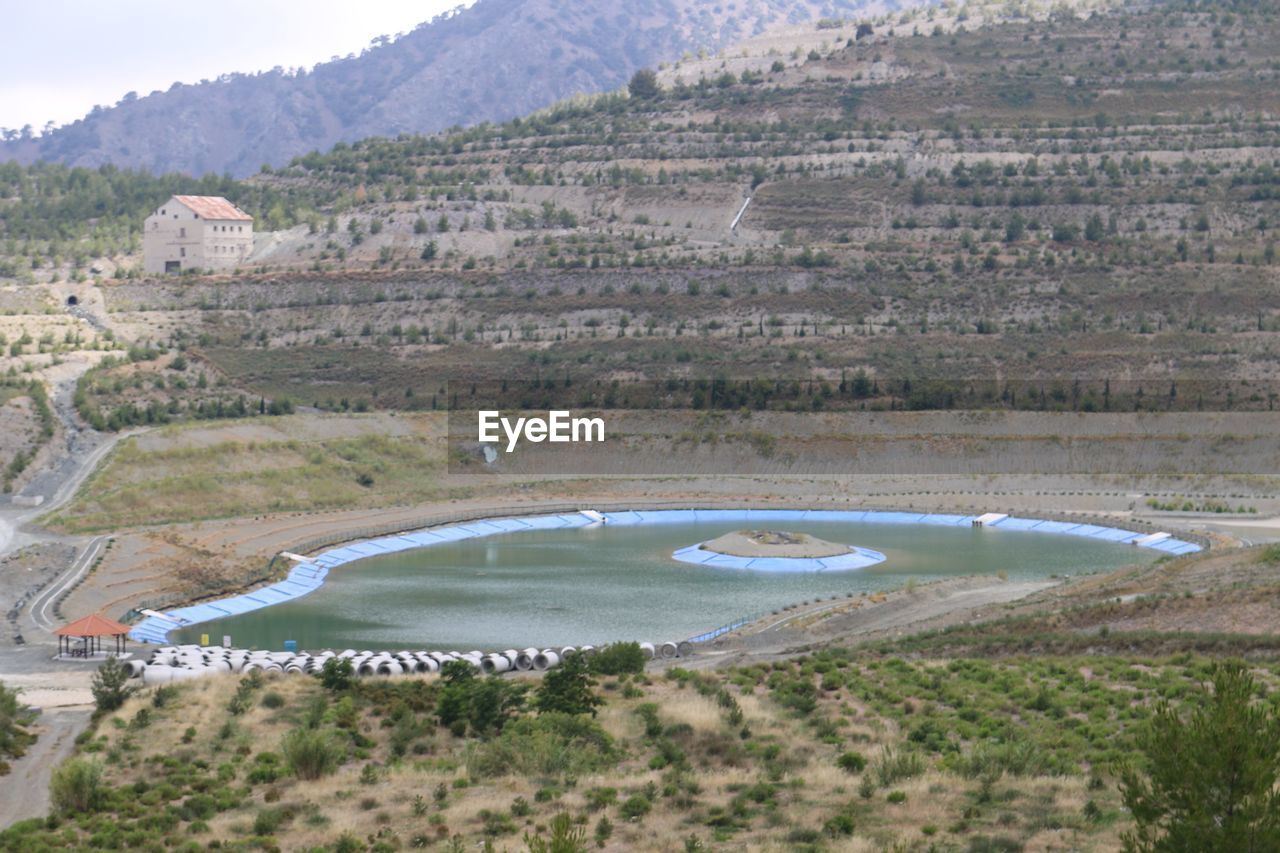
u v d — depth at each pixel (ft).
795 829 187.62
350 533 591.37
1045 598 417.28
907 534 641.40
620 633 418.72
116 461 629.92
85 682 327.88
